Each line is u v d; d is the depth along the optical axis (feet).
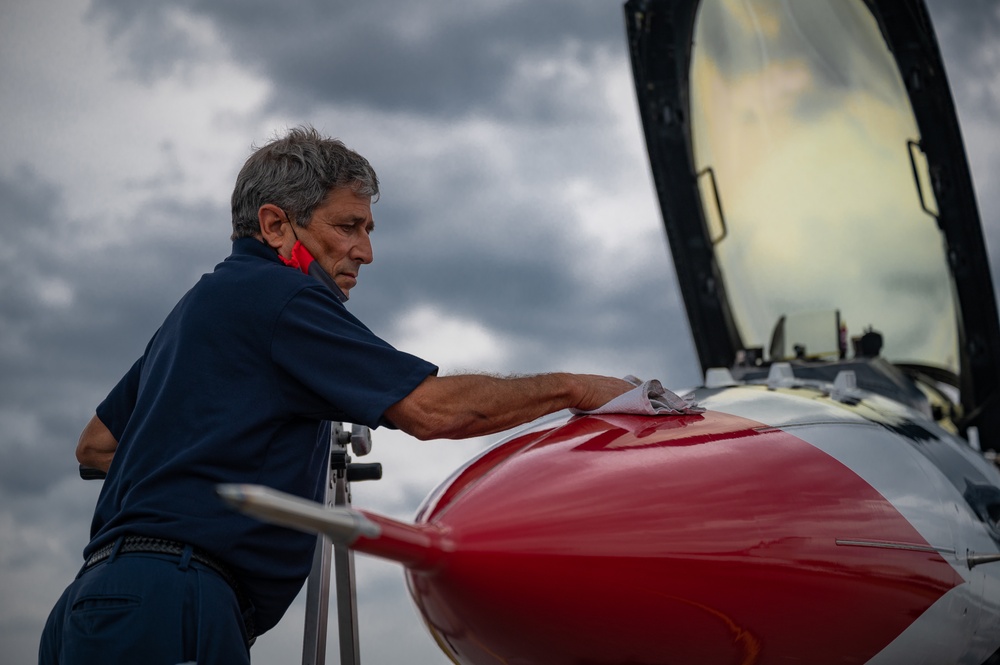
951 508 9.59
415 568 6.65
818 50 16.92
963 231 16.20
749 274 17.85
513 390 8.44
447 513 7.15
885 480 9.09
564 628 7.18
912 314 17.30
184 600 7.93
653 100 17.21
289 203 8.87
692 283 17.80
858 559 8.25
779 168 17.57
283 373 8.38
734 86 17.47
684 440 8.25
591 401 8.84
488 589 6.93
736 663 7.95
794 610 7.89
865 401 11.28
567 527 7.14
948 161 16.03
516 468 7.61
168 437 8.36
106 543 8.27
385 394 8.07
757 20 16.98
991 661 10.43
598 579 7.13
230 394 8.32
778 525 7.86
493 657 7.38
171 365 8.46
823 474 8.57
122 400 9.72
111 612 7.89
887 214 17.17
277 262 8.99
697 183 17.51
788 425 9.14
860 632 8.41
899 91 16.46
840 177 17.31
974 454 11.60
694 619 7.50
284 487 8.46
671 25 16.85
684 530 7.44
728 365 17.94
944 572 9.11
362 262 9.22
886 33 15.78
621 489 7.52
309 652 8.81
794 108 17.33
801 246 17.69
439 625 7.30
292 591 8.70
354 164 9.07
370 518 6.31
